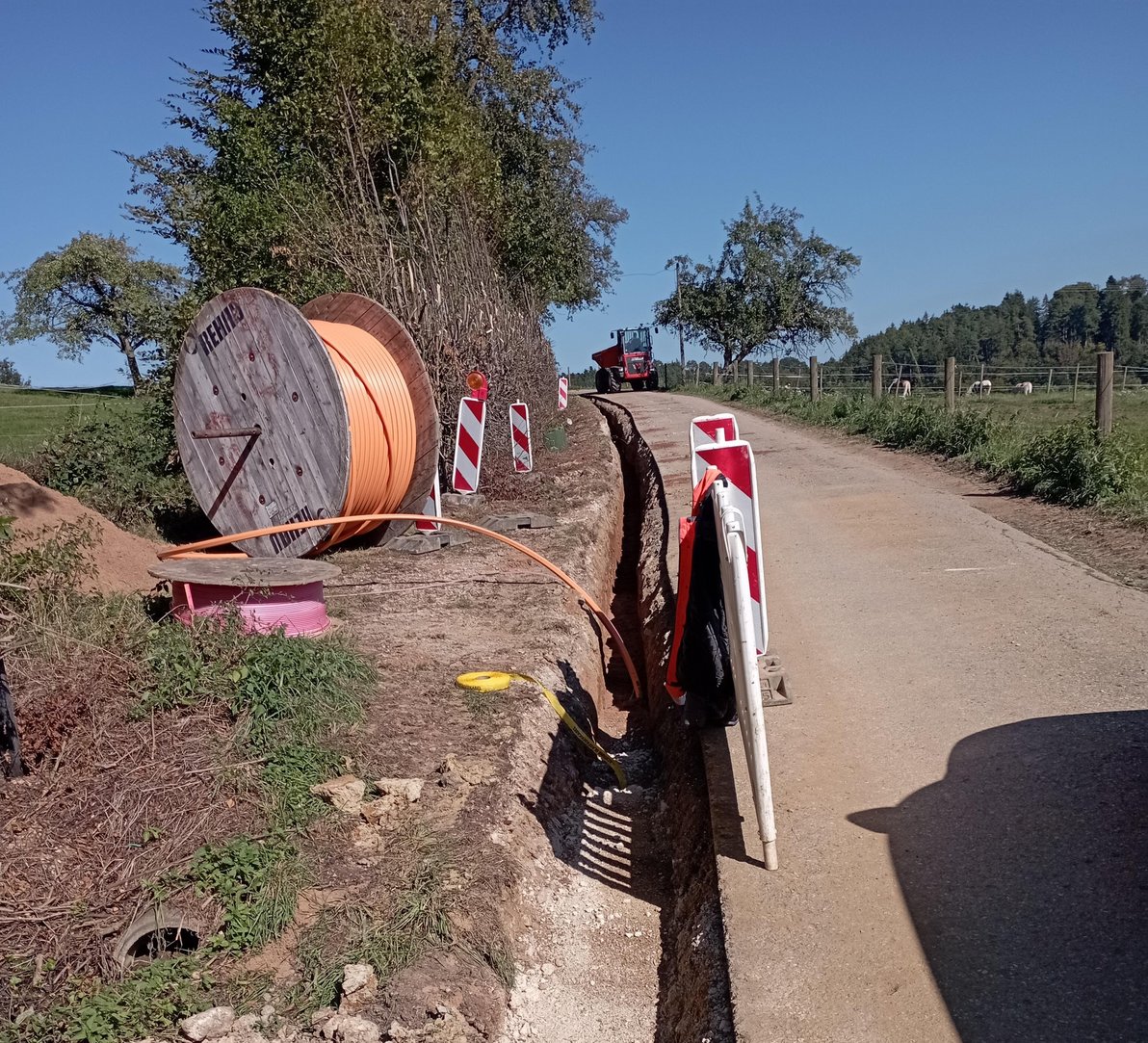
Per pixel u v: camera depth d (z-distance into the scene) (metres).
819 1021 3.20
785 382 35.97
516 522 11.62
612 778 6.49
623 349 48.66
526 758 5.63
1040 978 3.23
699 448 5.06
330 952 3.88
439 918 4.07
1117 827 4.00
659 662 7.49
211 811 4.51
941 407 16.89
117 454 12.01
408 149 19.67
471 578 9.19
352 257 14.00
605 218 37.00
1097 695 5.29
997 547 8.77
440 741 5.55
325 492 9.34
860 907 3.75
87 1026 3.37
